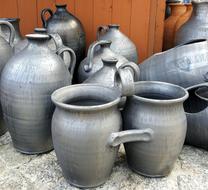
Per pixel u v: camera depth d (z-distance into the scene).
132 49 1.29
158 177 0.84
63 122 0.73
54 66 0.85
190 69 1.03
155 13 1.48
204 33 1.31
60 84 0.86
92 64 1.11
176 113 0.78
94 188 0.80
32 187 0.80
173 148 0.79
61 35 1.28
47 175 0.84
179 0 1.75
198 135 0.95
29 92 0.83
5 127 1.03
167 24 1.62
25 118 0.85
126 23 1.51
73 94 0.83
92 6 1.49
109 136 0.73
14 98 0.84
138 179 0.84
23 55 0.85
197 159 0.94
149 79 1.10
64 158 0.76
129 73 0.76
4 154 0.93
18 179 0.82
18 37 1.20
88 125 0.71
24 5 1.48
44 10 1.36
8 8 1.48
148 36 1.52
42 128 0.88
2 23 1.01
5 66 0.88
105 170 0.79
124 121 0.82
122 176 0.85
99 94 0.84
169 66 1.06
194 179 0.84
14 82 0.83
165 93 0.88
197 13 1.35
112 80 0.93
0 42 0.95
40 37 0.84
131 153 0.83
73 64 1.01
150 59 1.14
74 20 1.34
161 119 0.76
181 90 0.83
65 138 0.73
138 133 0.76
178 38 1.40
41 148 0.93
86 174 0.77
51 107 0.86
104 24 1.51
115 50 1.24
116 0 1.47
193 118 0.94
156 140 0.77
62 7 1.33
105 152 0.74
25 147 0.92
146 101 0.76
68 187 0.80
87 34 1.54
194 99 1.02
